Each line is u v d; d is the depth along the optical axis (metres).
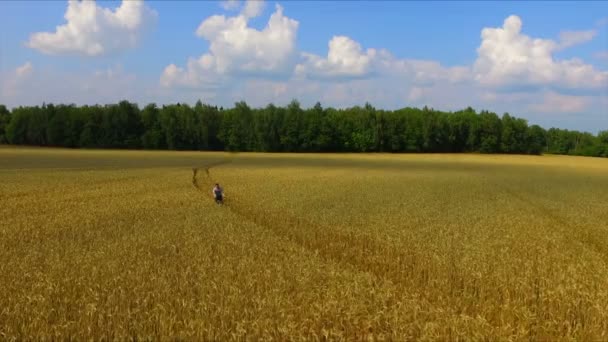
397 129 156.62
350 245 19.47
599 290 13.11
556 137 196.75
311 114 152.00
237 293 12.03
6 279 13.76
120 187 42.66
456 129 159.62
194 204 31.61
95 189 41.00
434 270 15.40
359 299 11.80
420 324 10.45
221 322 10.42
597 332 10.68
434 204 33.56
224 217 25.88
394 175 62.75
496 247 19.12
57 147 147.75
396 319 10.55
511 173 71.81
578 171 79.38
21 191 38.84
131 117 149.25
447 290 13.38
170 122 144.38
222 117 150.88
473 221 25.92
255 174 60.44
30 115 152.75
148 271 14.55
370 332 10.47
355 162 96.25
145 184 45.38
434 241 19.91
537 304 12.53
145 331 10.13
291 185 46.41
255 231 21.64
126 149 146.12
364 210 29.75
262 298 11.84
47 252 17.34
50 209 28.97
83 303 11.54
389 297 12.12
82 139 145.50
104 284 12.99
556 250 18.70
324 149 152.25
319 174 62.19
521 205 33.75
